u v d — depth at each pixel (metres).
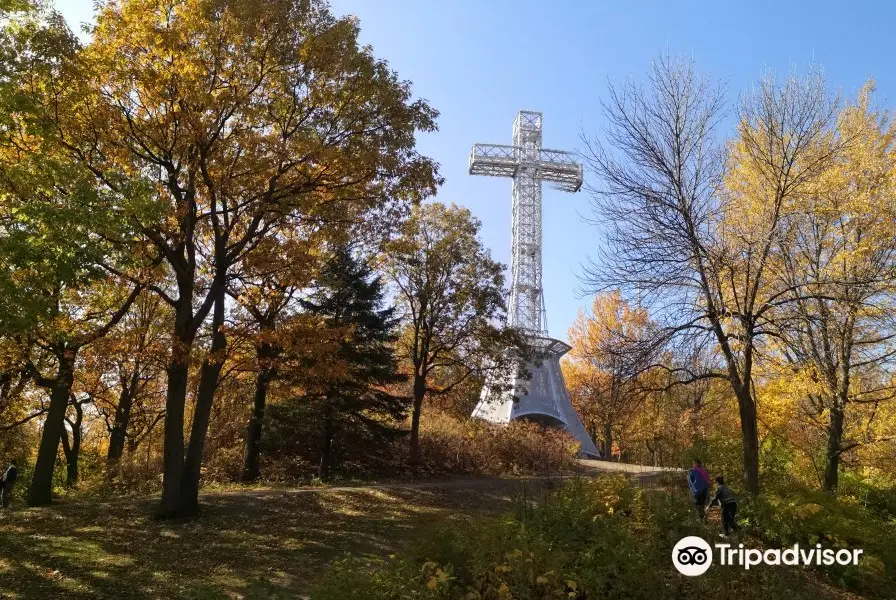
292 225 18.58
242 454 29.19
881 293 16.16
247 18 15.27
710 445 21.86
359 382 26.44
